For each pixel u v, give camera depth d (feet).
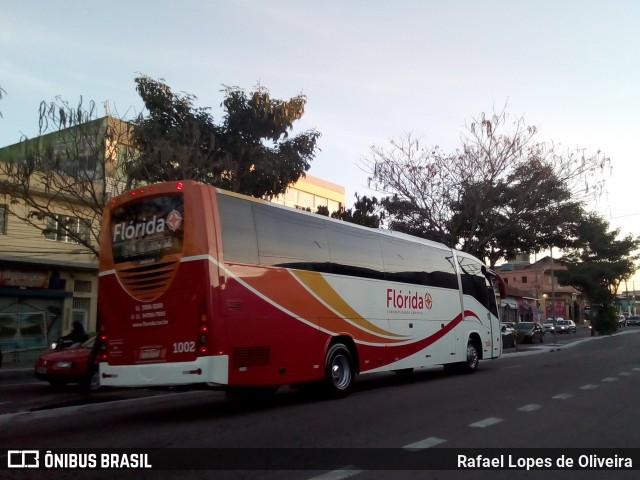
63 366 46.73
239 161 67.41
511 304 199.00
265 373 32.78
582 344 124.77
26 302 83.10
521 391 41.91
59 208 76.33
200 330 29.91
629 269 185.26
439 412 32.58
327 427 28.50
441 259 54.90
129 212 33.24
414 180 88.22
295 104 69.31
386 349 44.39
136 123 64.59
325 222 40.16
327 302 38.68
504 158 85.10
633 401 36.88
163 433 27.84
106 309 33.12
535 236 99.09
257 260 33.42
